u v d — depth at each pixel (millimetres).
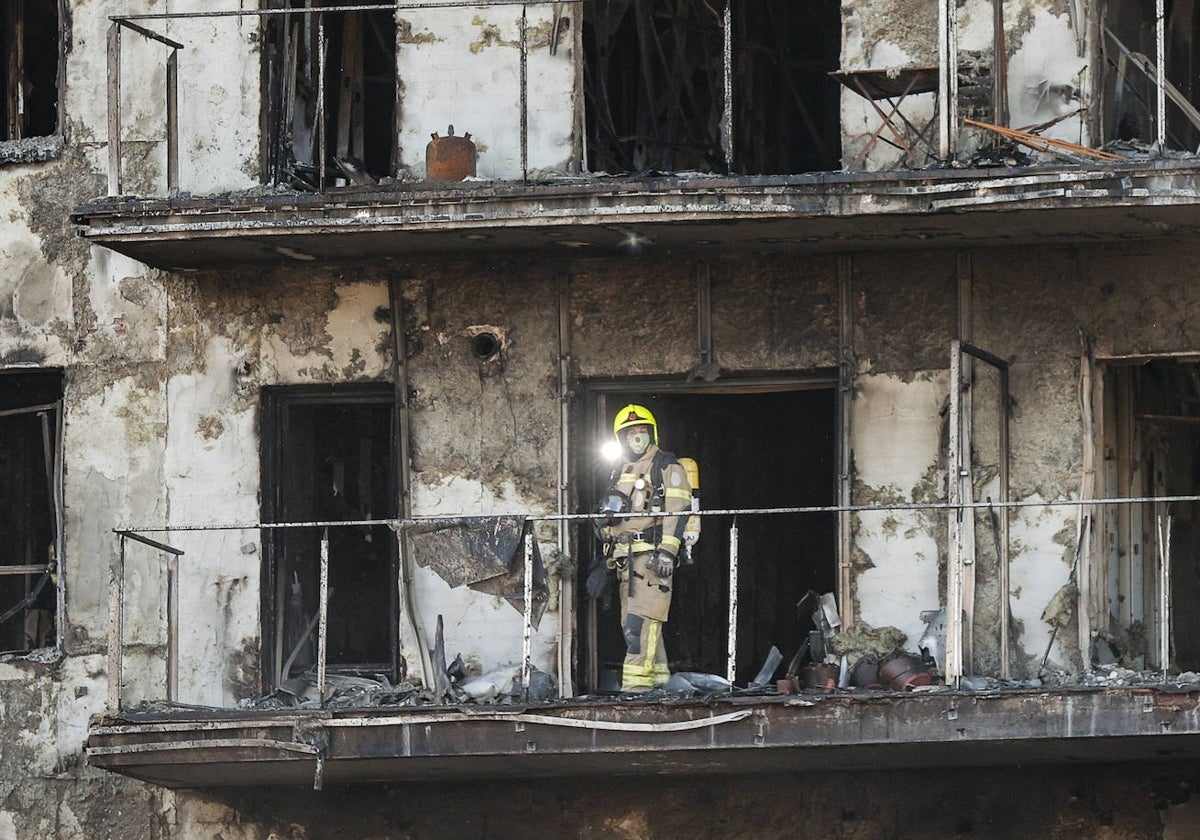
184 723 56406
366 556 63156
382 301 62125
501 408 61344
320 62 58750
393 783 61344
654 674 58000
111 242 59406
